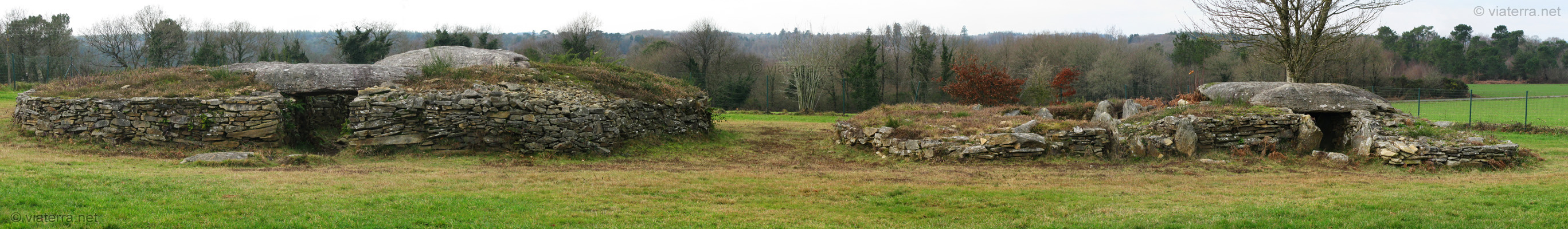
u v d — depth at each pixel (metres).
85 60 45.00
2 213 6.79
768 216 8.32
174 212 7.30
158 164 11.77
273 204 8.02
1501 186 10.28
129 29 51.28
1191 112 16.34
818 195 9.85
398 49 63.53
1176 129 15.23
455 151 14.73
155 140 14.20
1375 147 14.59
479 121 15.03
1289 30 22.19
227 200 8.12
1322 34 22.50
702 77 48.94
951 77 51.91
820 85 49.47
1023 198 9.70
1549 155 15.99
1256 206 8.80
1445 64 68.44
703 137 19.42
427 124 14.93
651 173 12.09
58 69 39.06
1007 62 63.00
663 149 16.86
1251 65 50.50
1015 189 10.50
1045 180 11.68
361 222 7.25
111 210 7.23
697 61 57.00
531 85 16.88
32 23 48.06
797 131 22.03
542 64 20.69
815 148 17.75
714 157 16.27
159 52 50.16
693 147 17.69
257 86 15.54
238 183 9.32
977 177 12.14
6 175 8.90
